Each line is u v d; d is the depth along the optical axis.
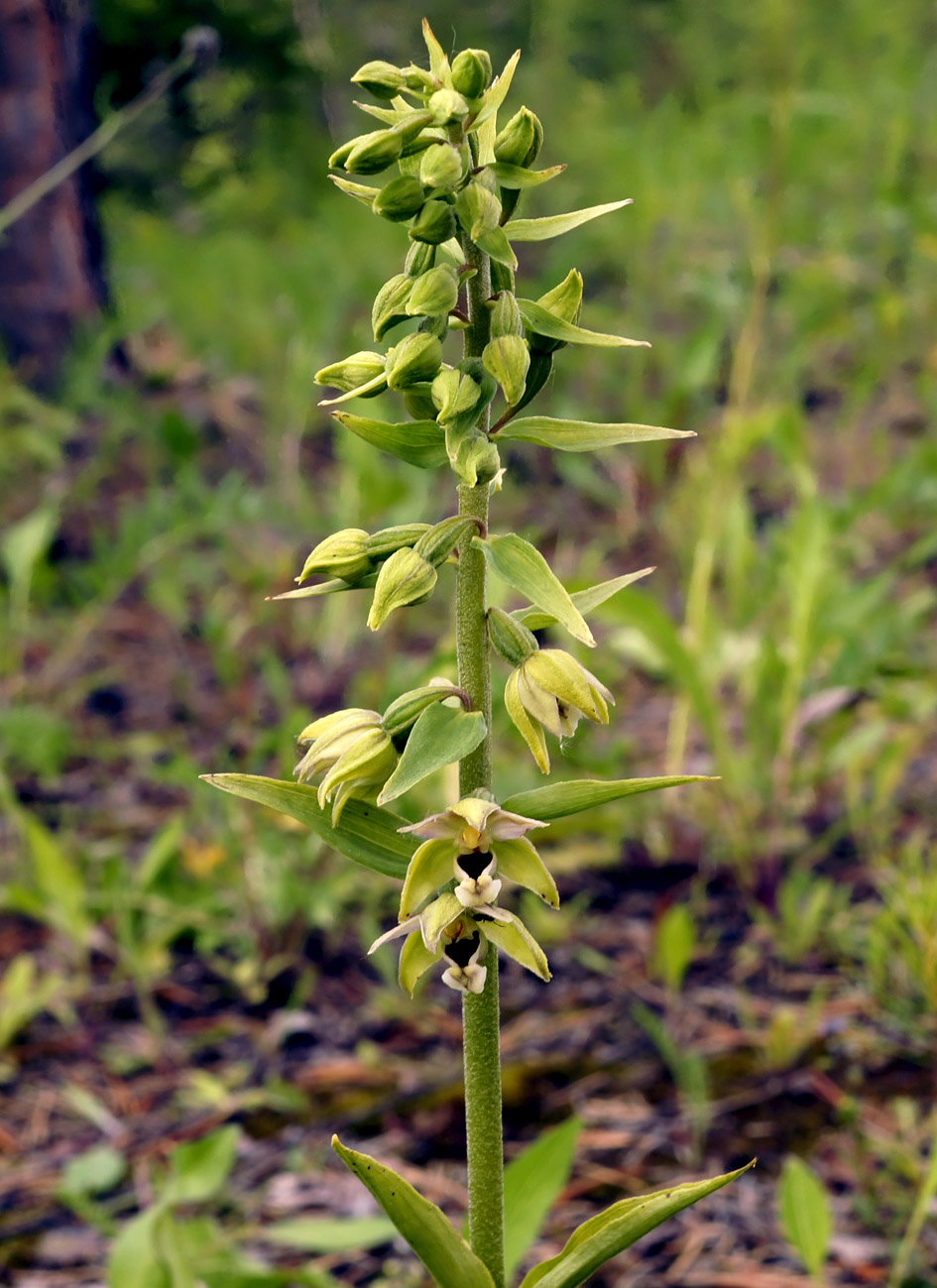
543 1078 3.12
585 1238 1.72
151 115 11.73
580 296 1.73
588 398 6.99
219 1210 2.76
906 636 4.51
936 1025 3.09
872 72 9.88
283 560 5.23
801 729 4.11
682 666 3.67
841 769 4.23
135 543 5.45
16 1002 3.29
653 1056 3.16
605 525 6.15
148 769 4.54
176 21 11.80
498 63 16.05
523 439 1.73
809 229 8.18
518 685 1.70
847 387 7.05
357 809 1.75
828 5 9.94
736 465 4.48
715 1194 2.76
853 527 5.50
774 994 3.37
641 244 8.00
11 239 7.04
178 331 8.88
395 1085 3.13
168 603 5.45
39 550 5.02
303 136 13.98
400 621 4.79
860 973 3.38
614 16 13.91
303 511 5.88
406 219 1.66
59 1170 2.92
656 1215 1.70
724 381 6.73
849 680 3.90
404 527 1.74
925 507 5.56
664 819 4.03
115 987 3.56
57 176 4.38
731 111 9.18
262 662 5.10
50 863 3.37
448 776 3.47
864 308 7.59
